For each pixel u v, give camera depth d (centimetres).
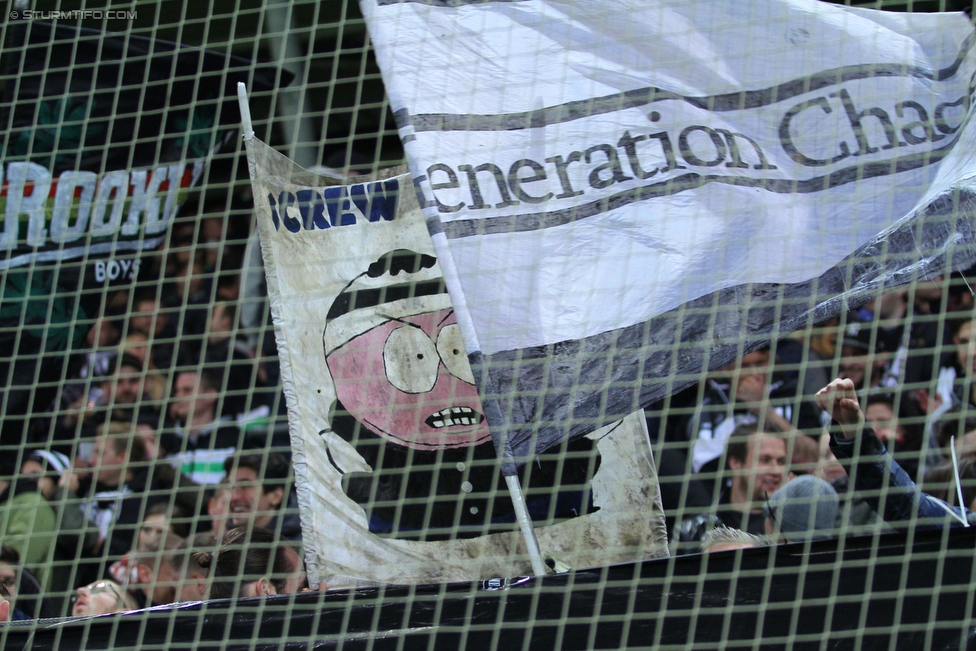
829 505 912
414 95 826
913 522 792
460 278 818
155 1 1305
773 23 858
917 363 1259
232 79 1491
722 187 832
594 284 820
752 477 1083
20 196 1354
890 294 1295
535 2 852
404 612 722
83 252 1391
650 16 853
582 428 805
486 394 800
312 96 1541
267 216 933
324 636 723
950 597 668
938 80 852
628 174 834
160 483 1252
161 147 1457
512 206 829
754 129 845
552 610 709
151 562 1123
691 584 702
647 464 916
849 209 830
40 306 1362
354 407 923
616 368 811
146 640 733
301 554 965
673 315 814
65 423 1326
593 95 843
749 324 816
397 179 951
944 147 839
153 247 1447
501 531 905
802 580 688
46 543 1148
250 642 727
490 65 841
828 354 1277
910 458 1127
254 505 1212
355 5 1502
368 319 934
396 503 909
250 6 1477
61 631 737
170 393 1357
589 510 912
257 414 1387
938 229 815
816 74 848
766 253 823
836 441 859
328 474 912
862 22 860
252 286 1483
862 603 676
